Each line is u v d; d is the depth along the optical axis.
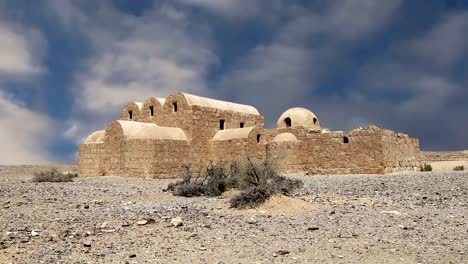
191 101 35.59
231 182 18.27
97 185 22.67
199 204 14.09
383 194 15.66
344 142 32.84
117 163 33.59
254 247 7.88
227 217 11.24
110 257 7.25
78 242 8.42
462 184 17.59
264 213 11.70
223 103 39.66
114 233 9.27
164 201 15.43
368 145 31.30
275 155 35.31
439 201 13.63
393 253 7.29
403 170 34.06
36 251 7.68
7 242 8.34
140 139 31.97
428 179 20.52
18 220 11.09
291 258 7.05
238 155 34.97
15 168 56.34
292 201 13.00
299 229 9.49
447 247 7.62
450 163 40.88
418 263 6.66
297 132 36.72
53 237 8.82
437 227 9.41
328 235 8.82
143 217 11.28
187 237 8.80
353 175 29.48
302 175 32.62
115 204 14.47
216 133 37.34
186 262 6.89
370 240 8.30
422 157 46.53
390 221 10.20
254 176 16.88
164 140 32.38
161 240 8.58
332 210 11.96
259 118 42.38
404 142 35.38
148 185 23.25
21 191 18.41
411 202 13.50
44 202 14.91
